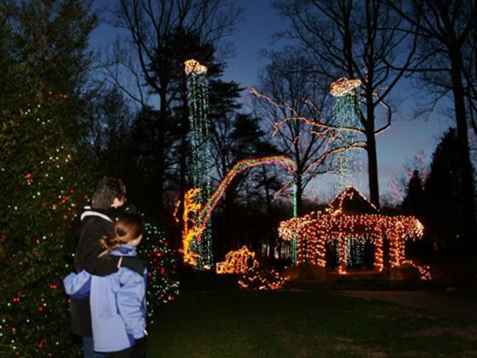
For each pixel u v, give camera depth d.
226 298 15.16
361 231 25.14
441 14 25.44
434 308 14.02
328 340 9.22
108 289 4.60
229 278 25.12
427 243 37.00
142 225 4.77
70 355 5.49
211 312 12.27
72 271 5.46
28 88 5.70
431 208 39.28
